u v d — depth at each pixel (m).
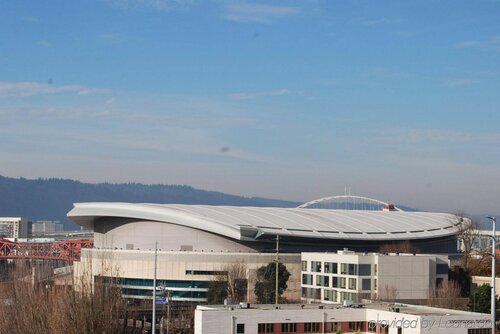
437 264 188.75
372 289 178.12
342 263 182.12
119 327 126.94
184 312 160.38
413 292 179.62
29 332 124.69
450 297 174.12
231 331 110.31
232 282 186.38
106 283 146.62
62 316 120.88
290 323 114.19
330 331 116.88
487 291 164.12
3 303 131.38
